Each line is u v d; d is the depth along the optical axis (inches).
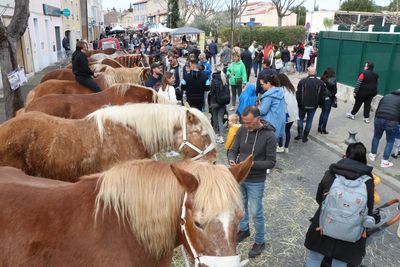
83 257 88.0
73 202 92.6
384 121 272.1
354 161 133.6
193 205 81.5
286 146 321.1
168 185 91.4
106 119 160.7
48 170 155.7
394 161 295.1
